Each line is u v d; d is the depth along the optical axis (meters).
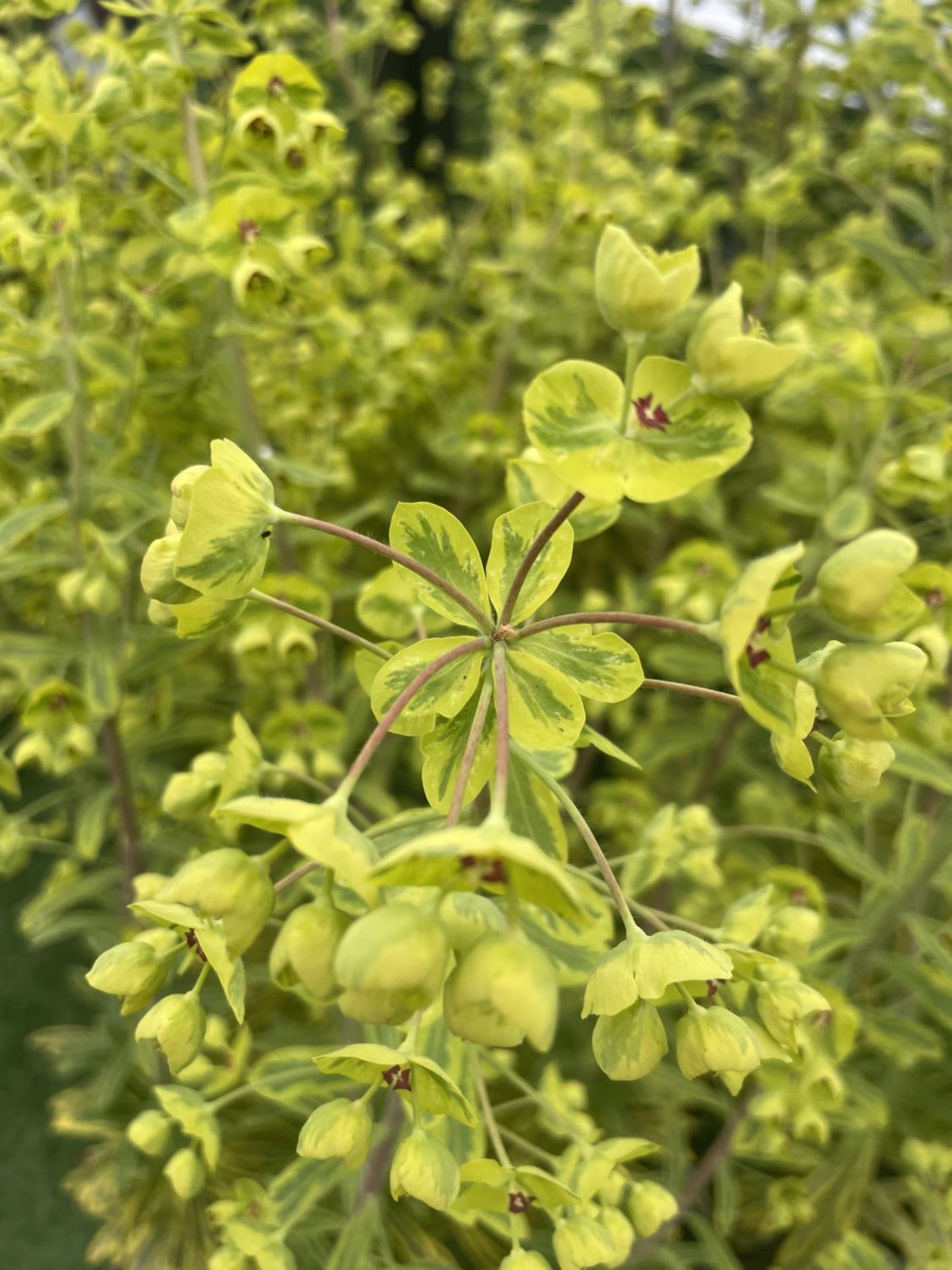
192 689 0.34
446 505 0.43
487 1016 0.10
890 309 0.35
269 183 0.23
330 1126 0.13
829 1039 0.21
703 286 0.49
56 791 0.44
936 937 0.24
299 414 0.35
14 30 0.33
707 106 0.53
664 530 0.39
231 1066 0.23
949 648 0.23
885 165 0.34
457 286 0.44
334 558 0.34
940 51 0.31
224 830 0.26
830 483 0.30
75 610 0.27
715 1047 0.12
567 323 0.42
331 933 0.11
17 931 0.40
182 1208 0.29
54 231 0.24
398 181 0.45
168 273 0.26
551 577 0.14
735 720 0.33
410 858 0.09
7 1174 0.33
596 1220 0.17
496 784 0.10
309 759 0.29
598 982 0.12
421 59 0.50
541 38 0.53
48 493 0.28
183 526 0.13
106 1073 0.30
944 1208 0.26
